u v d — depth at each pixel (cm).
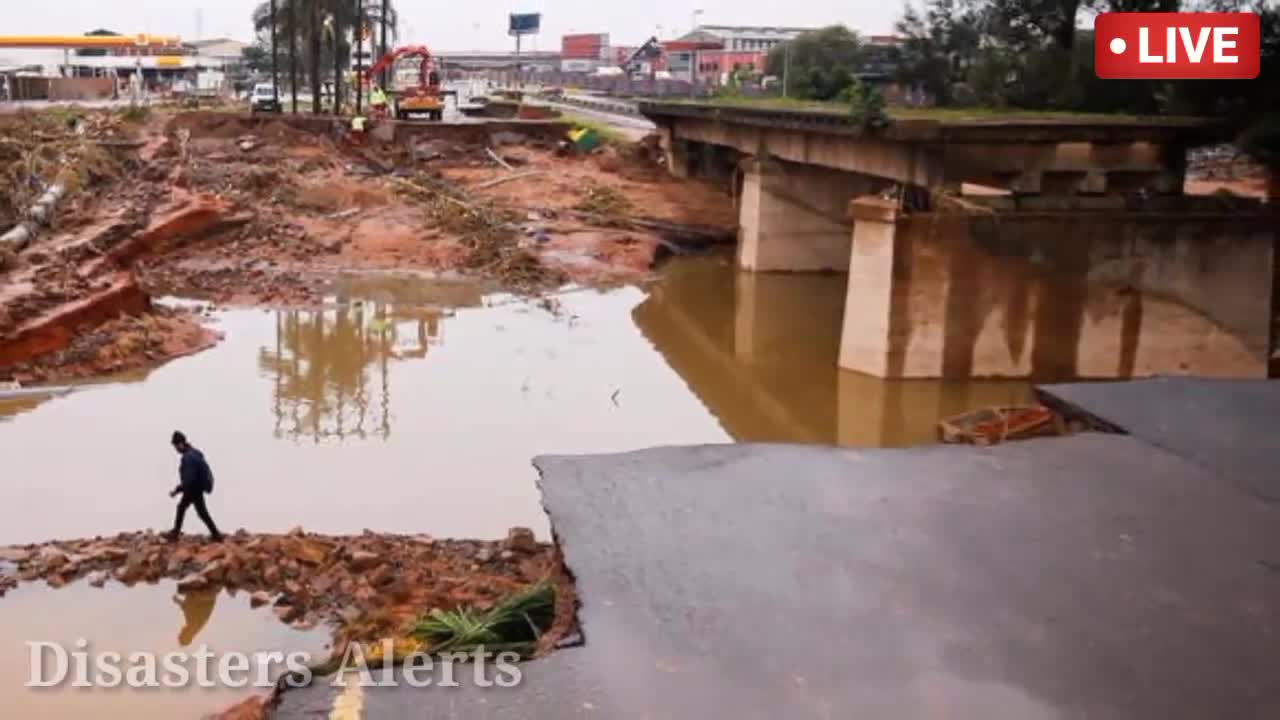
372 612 1436
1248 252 2955
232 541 1691
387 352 3130
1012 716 688
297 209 5072
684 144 6297
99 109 7075
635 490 1005
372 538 1712
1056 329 2975
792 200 4709
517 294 4056
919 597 823
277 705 701
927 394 2922
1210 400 1263
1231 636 779
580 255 4672
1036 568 869
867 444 2536
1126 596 830
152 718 1211
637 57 16650
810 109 4103
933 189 3045
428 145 6475
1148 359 2989
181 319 3344
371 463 2177
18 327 2747
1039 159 2992
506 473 2139
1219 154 5806
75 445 2236
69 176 4616
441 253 4522
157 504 1923
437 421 2484
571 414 2602
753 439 2520
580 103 10794
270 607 1486
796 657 746
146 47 14250
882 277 2972
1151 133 2959
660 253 4984
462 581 1521
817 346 3512
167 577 1574
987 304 2966
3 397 2533
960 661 745
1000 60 4162
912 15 4812
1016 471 1063
